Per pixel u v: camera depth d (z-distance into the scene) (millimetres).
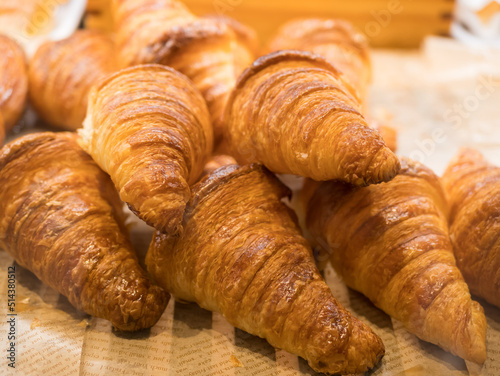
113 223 376
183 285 356
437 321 338
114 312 344
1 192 368
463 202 399
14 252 376
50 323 358
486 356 345
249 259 335
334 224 375
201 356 344
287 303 325
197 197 353
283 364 340
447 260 356
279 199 378
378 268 358
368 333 330
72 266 351
